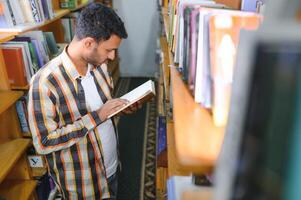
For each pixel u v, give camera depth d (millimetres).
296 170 330
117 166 1580
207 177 694
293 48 304
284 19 433
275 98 322
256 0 775
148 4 3928
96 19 1057
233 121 369
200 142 492
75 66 1177
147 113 3236
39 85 1104
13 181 1800
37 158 1830
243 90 341
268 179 351
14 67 1585
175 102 620
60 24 2455
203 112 582
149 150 2600
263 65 318
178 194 726
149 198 2053
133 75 4375
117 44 1148
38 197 1895
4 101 1430
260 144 345
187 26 686
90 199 1392
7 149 1602
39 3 1687
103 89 1337
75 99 1199
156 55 3816
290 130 322
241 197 382
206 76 566
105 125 1347
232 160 377
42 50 1772
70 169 1299
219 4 840
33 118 1138
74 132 1187
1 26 1485
